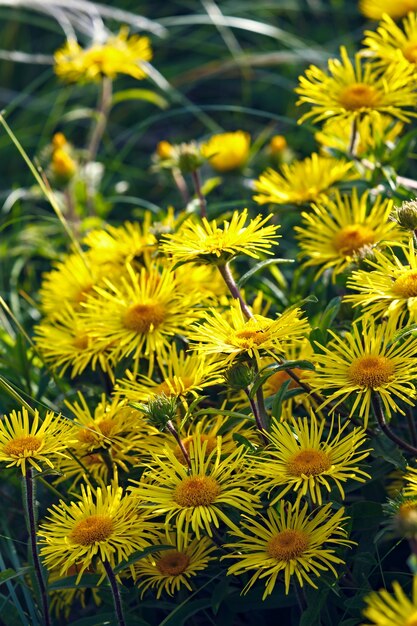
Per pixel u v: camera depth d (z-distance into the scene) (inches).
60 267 35.1
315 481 28.8
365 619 29.0
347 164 34.9
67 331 33.6
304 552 28.5
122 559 29.5
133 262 34.4
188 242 30.4
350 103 34.1
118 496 29.4
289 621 32.0
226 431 31.3
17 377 35.0
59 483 33.3
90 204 43.9
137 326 32.1
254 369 29.8
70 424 30.8
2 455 29.4
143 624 30.2
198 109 41.4
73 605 33.5
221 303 33.4
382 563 31.5
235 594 30.4
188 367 31.4
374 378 29.0
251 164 45.4
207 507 28.8
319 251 33.4
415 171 42.7
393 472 31.5
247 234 30.3
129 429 31.0
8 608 31.3
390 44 35.4
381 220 33.2
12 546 32.6
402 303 29.4
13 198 44.9
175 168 37.7
